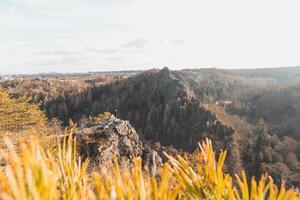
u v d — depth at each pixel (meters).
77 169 0.92
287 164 74.12
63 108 115.88
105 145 17.34
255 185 1.00
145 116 118.38
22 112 31.61
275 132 103.62
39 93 117.94
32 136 0.69
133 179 0.78
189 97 113.94
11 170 0.56
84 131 18.52
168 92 118.62
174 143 105.00
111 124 19.55
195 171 1.16
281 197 0.96
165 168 0.84
